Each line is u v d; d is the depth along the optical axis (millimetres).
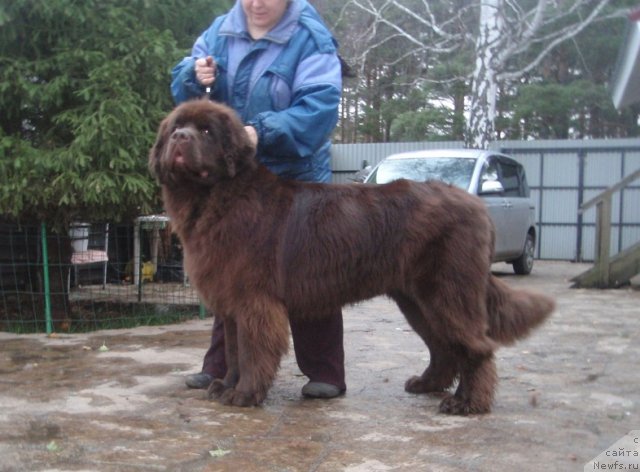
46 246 7117
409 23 26266
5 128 7195
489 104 18203
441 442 3598
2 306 8125
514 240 12688
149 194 6766
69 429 3764
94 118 6473
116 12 6859
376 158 20375
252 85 4516
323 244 4078
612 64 26469
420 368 5406
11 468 3191
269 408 4215
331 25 19562
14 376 4996
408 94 29031
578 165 18109
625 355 5945
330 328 4504
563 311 8570
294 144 4320
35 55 7000
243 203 4066
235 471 3178
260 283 4031
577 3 18891
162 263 11008
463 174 11078
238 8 4641
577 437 3691
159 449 3459
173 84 4715
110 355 5750
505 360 5742
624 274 10977
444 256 4027
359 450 3469
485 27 17984
